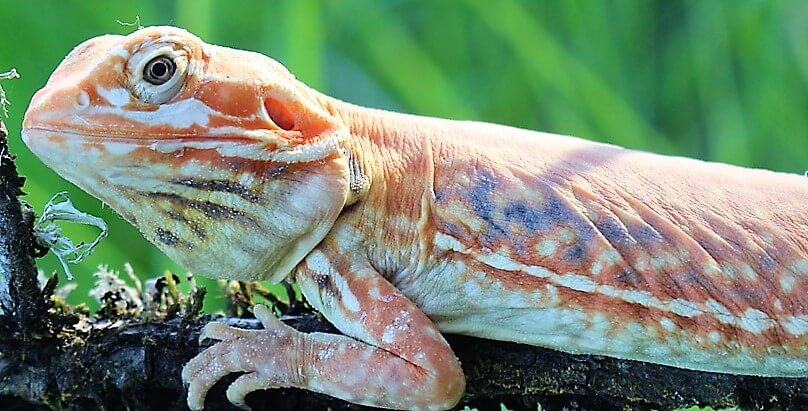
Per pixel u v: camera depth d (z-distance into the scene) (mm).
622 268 522
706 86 785
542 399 530
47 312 517
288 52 661
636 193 530
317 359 516
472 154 531
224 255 517
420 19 843
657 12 850
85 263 649
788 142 777
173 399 521
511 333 524
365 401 516
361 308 517
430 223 524
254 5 774
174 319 524
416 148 531
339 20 809
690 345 523
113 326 520
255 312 520
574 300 522
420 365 513
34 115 504
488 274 523
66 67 512
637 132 737
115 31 767
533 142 538
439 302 524
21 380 516
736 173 540
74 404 519
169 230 513
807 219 532
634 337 522
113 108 504
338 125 520
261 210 512
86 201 677
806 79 771
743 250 526
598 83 735
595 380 525
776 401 530
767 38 791
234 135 508
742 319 523
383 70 784
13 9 769
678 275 523
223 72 509
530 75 763
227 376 521
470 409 533
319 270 521
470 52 839
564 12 806
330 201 514
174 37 508
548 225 524
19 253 513
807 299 524
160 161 506
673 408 528
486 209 525
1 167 509
